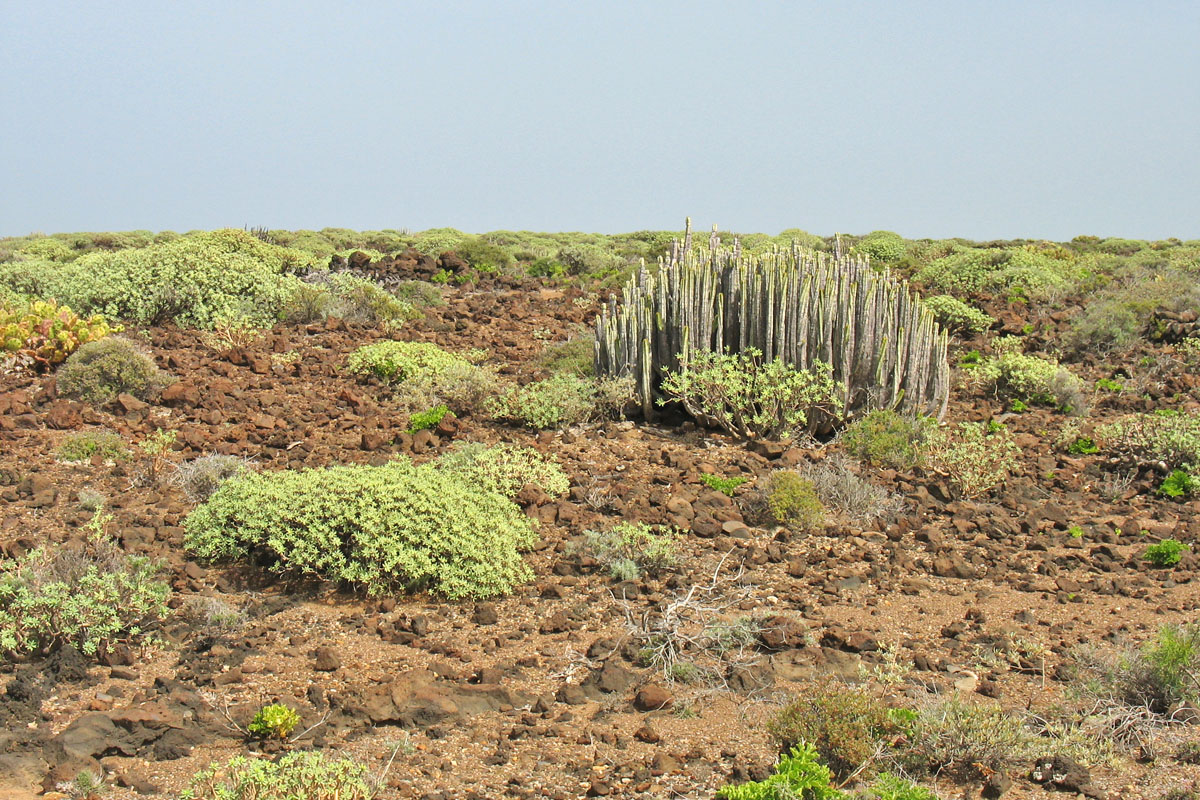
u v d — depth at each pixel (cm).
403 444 1060
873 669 620
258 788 440
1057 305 1973
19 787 482
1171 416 1184
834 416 1117
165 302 1678
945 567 786
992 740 512
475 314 1931
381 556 729
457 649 642
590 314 1908
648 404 1173
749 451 1077
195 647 639
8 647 601
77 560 689
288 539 740
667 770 503
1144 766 518
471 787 488
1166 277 2216
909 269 2748
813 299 1112
